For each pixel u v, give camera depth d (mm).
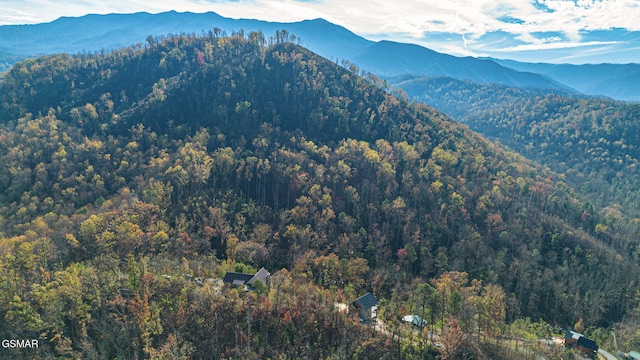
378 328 104250
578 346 116312
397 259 170625
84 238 132750
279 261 153250
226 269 124312
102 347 83312
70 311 88312
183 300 95125
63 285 93375
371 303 109062
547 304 159500
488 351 99312
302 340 91688
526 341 111938
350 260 149750
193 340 87000
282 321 94250
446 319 110000
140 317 84562
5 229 162250
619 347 129000
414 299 121500
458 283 137875
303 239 162000
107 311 92000
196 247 145625
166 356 78062
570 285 165500
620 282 174125
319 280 131500
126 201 170625
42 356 82250
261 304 96000
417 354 94375
